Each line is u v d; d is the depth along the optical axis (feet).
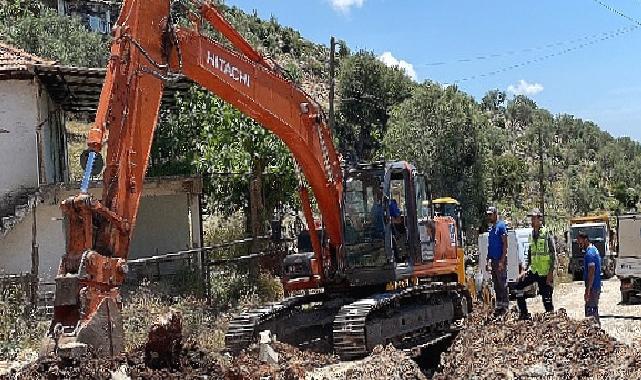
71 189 57.11
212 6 35.76
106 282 25.20
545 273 46.03
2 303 44.98
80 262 24.54
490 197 170.30
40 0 184.75
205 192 73.41
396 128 152.35
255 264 66.80
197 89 74.23
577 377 29.45
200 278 60.64
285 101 38.65
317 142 40.81
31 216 57.77
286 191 73.77
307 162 40.60
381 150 158.92
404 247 43.60
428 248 45.60
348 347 37.50
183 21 38.27
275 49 263.08
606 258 114.73
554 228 153.07
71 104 75.15
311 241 44.42
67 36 146.20
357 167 42.75
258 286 62.85
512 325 38.34
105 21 200.23
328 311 43.96
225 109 71.61
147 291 53.88
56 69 58.65
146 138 29.63
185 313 49.29
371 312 39.88
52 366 22.95
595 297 47.96
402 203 43.80
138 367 24.12
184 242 74.90
